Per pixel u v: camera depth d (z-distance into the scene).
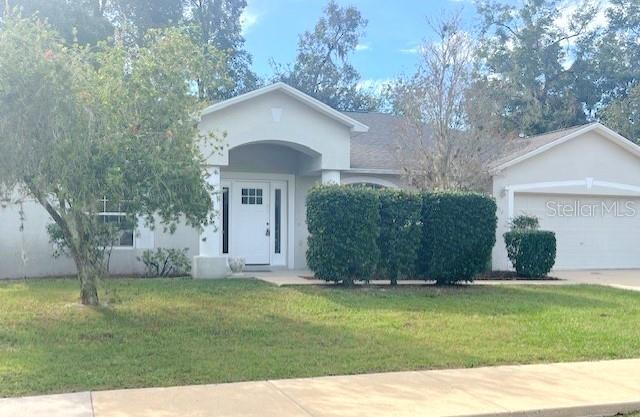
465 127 19.30
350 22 44.41
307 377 7.64
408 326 10.56
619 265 22.25
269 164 19.91
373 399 6.80
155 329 9.88
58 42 10.59
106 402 6.55
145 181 10.23
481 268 15.64
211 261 16.23
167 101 10.59
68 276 16.95
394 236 15.09
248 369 7.87
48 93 9.57
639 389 7.35
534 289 15.40
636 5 37.78
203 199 10.86
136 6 32.03
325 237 14.52
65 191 9.95
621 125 33.56
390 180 20.47
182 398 6.73
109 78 10.53
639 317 11.77
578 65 38.28
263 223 20.03
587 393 7.16
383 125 23.78
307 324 10.53
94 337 9.32
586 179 21.62
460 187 18.80
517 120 34.75
